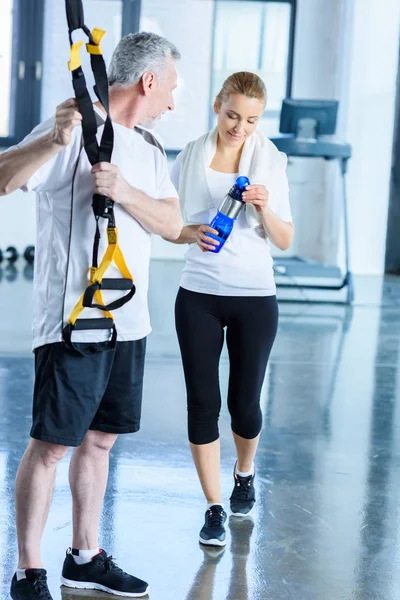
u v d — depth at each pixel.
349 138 9.34
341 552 2.70
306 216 10.09
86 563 2.37
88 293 2.05
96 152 2.00
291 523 2.92
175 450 3.64
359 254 9.64
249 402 2.79
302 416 4.26
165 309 6.88
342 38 9.57
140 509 2.98
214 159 2.79
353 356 5.64
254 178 2.73
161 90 2.17
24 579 2.16
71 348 2.10
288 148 7.52
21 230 9.64
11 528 2.73
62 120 1.90
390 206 10.32
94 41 1.96
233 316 2.71
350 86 9.24
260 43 9.84
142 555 2.61
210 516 2.74
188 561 2.58
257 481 3.33
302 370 5.19
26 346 5.39
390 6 9.12
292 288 8.20
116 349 2.21
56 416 2.11
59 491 3.08
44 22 9.52
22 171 1.97
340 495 3.21
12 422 3.90
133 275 2.18
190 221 2.78
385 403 4.57
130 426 2.30
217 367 2.75
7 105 9.66
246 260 2.71
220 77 9.86
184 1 9.58
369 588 2.46
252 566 2.57
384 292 8.42
